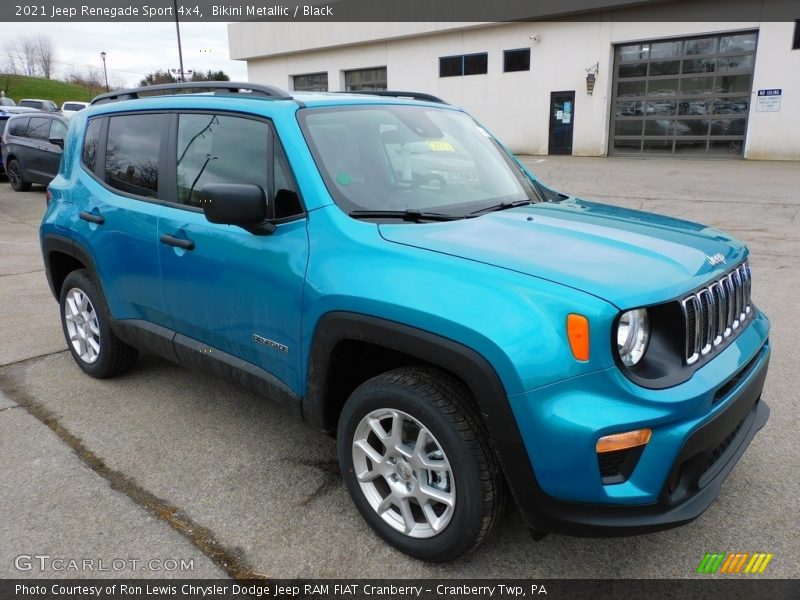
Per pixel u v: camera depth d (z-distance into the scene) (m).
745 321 2.79
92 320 4.37
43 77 93.69
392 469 2.64
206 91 3.71
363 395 2.62
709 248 2.66
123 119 3.95
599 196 13.08
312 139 2.95
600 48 20.02
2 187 16.55
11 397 4.20
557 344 2.12
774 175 15.13
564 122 21.33
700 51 18.52
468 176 3.36
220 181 3.21
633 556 2.64
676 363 2.24
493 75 22.59
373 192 2.89
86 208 4.05
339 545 2.73
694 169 16.72
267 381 3.04
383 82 26.05
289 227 2.84
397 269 2.45
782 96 17.41
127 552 2.69
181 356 3.57
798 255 7.85
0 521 2.89
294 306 2.78
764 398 4.00
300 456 3.46
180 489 3.15
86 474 3.28
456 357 2.24
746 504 2.96
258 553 2.69
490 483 2.34
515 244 2.50
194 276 3.28
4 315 6.03
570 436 2.10
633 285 2.20
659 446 2.14
